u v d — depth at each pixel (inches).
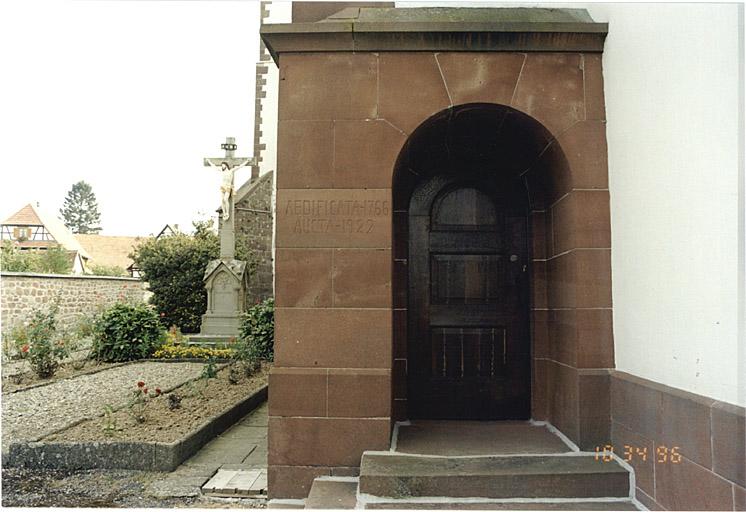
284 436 148.6
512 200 193.2
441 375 190.2
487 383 189.5
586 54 156.3
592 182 153.3
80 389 322.3
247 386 324.2
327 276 151.9
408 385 189.5
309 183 154.1
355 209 153.2
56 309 476.7
